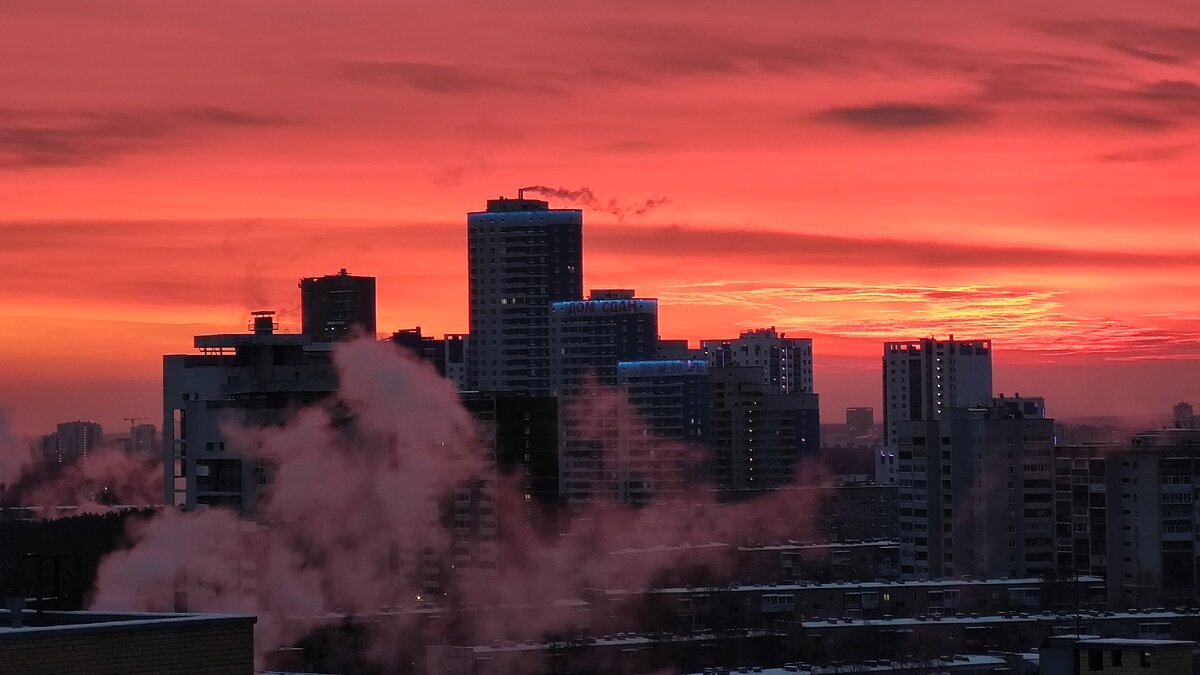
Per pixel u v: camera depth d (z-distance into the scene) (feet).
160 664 377.50
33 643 364.38
